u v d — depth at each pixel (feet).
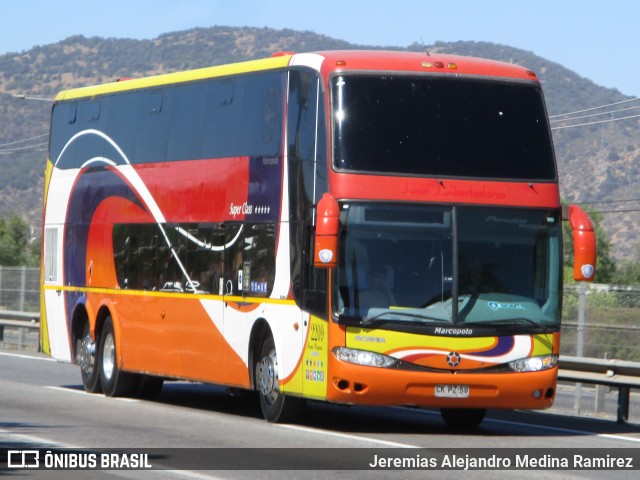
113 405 83.05
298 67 70.33
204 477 51.16
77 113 97.76
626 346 92.17
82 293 94.68
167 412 78.89
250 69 75.56
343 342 65.05
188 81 82.58
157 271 84.28
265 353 72.38
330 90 67.05
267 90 73.26
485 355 65.82
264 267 72.08
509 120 68.64
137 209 87.51
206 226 78.64
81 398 87.30
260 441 63.16
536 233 67.87
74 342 95.76
